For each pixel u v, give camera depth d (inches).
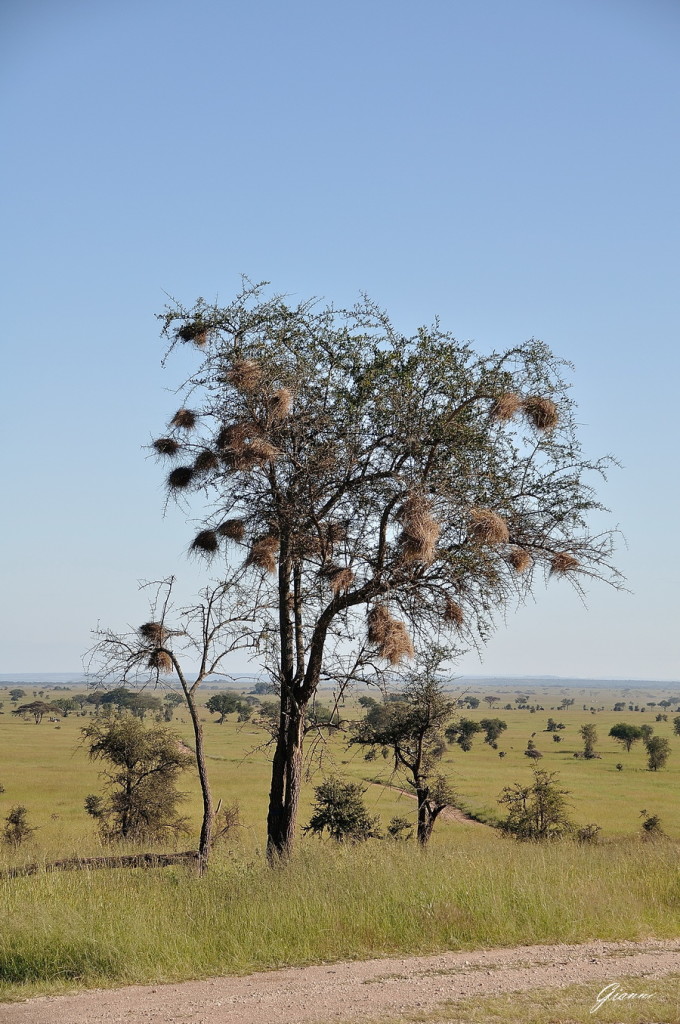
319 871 436.5
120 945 332.8
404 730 889.5
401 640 492.4
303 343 538.3
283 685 543.5
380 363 521.3
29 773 2506.2
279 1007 281.3
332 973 321.1
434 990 298.7
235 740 3189.0
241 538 542.0
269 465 531.5
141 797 1298.0
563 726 5236.2
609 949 352.8
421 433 504.1
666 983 304.8
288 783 537.0
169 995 296.8
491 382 511.2
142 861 470.9
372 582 503.2
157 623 502.3
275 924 363.6
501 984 305.3
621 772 2898.6
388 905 383.9
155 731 1347.2
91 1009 282.0
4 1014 277.6
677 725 5002.5
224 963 331.3
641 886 453.7
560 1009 276.2
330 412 523.5
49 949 330.6
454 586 512.4
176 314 534.3
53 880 423.2
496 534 483.5
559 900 401.1
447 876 426.3
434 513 497.4
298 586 549.6
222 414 530.6
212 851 507.2
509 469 527.2
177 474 545.3
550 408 516.7
